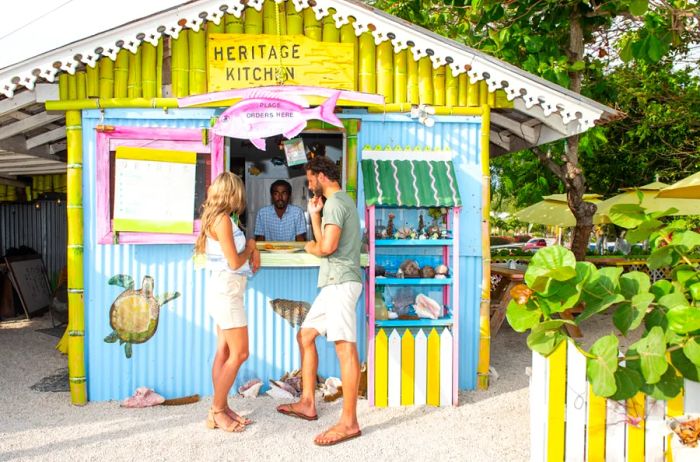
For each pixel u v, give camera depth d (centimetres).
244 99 491
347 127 539
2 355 696
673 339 342
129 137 518
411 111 548
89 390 527
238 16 507
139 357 532
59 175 1066
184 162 523
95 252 525
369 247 504
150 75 524
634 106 1400
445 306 568
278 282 548
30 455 404
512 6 824
